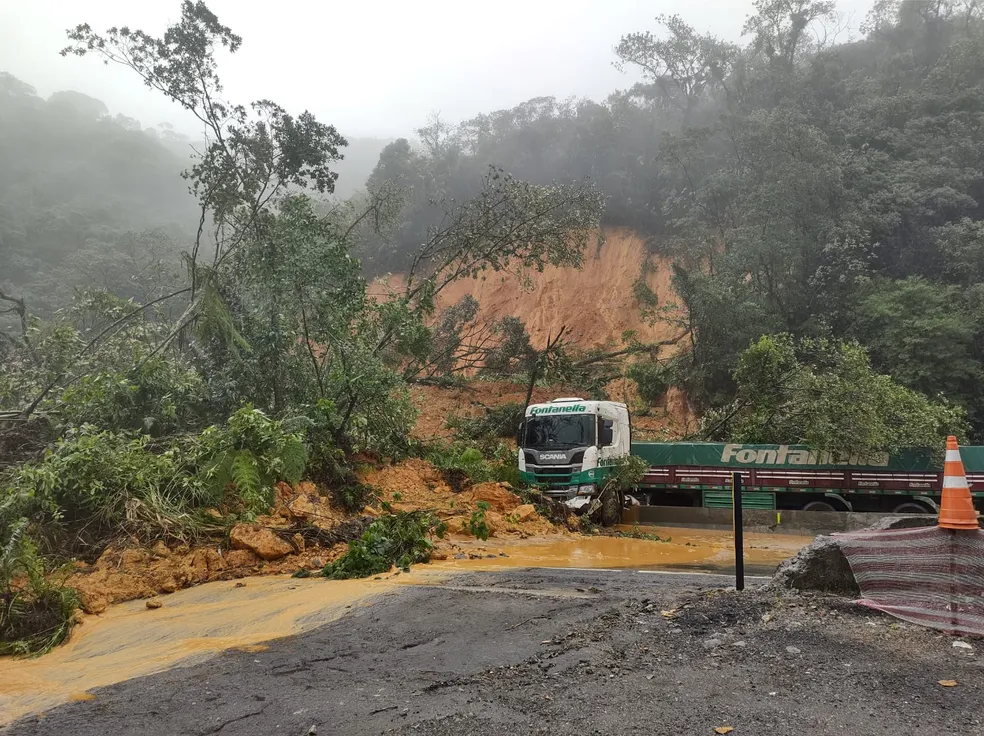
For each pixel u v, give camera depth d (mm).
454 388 32688
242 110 18734
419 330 17766
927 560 4754
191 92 18297
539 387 31125
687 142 38531
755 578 7758
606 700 3742
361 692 4199
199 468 10523
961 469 4746
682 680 3941
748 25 46312
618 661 4344
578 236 23375
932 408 16656
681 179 40250
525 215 22219
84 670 5262
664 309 32250
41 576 7039
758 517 15633
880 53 53281
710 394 28688
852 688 3670
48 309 45938
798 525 15273
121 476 9711
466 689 4102
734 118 37906
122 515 9297
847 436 15844
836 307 28719
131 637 6191
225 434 11195
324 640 5457
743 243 30375
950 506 4711
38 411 12992
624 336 36625
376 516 12383
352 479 13375
